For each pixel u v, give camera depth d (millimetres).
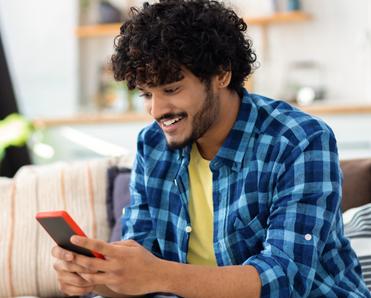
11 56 5043
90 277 1501
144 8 1620
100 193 2732
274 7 4648
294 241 1561
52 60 5031
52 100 5059
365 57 4512
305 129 1649
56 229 1449
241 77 1720
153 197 1839
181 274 1496
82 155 4672
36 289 2646
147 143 1880
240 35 1712
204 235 1780
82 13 5008
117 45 1624
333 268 1669
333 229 1657
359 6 4539
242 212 1674
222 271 1514
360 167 2492
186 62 1534
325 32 4637
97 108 5008
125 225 1923
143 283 1481
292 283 1534
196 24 1567
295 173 1607
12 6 5008
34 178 2809
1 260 2652
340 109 4137
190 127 1605
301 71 4688
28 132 4551
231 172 1702
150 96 1598
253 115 1716
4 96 4547
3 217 2727
